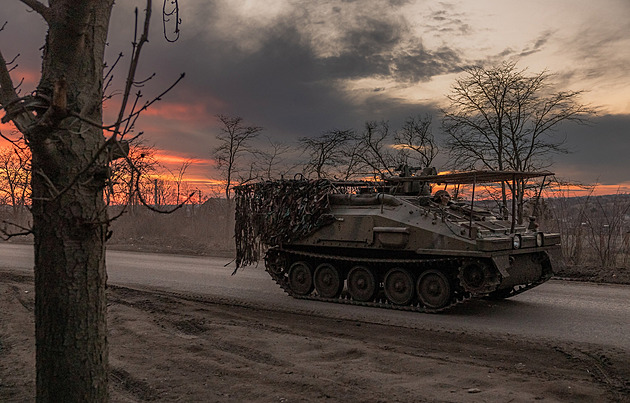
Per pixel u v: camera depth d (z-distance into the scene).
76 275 3.87
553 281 14.98
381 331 9.60
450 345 8.49
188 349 7.82
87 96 3.88
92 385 3.96
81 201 3.86
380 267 12.30
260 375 6.59
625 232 17.73
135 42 3.13
